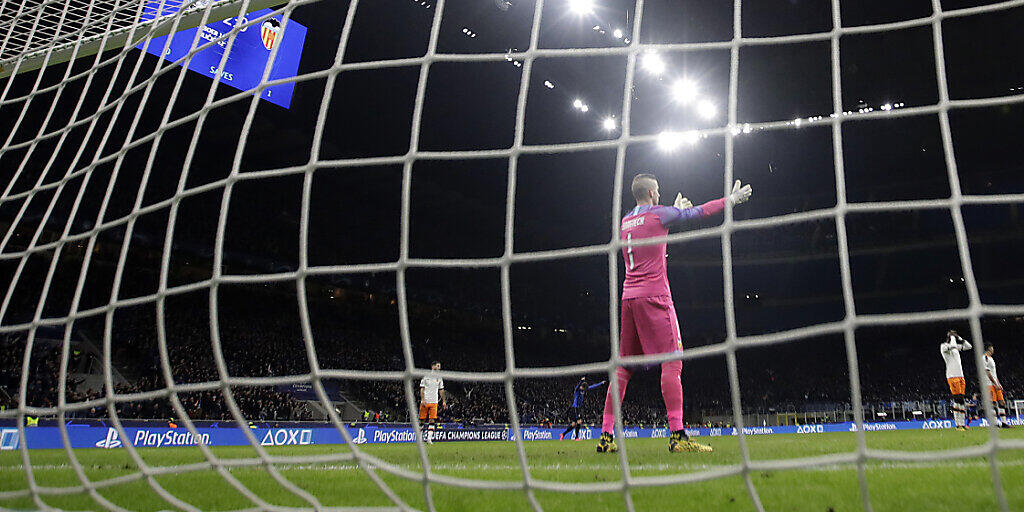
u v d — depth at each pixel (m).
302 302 2.19
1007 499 2.01
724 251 1.87
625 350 4.25
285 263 26.97
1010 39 20.12
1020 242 27.69
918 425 19.00
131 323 21.56
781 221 1.87
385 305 29.03
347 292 28.19
